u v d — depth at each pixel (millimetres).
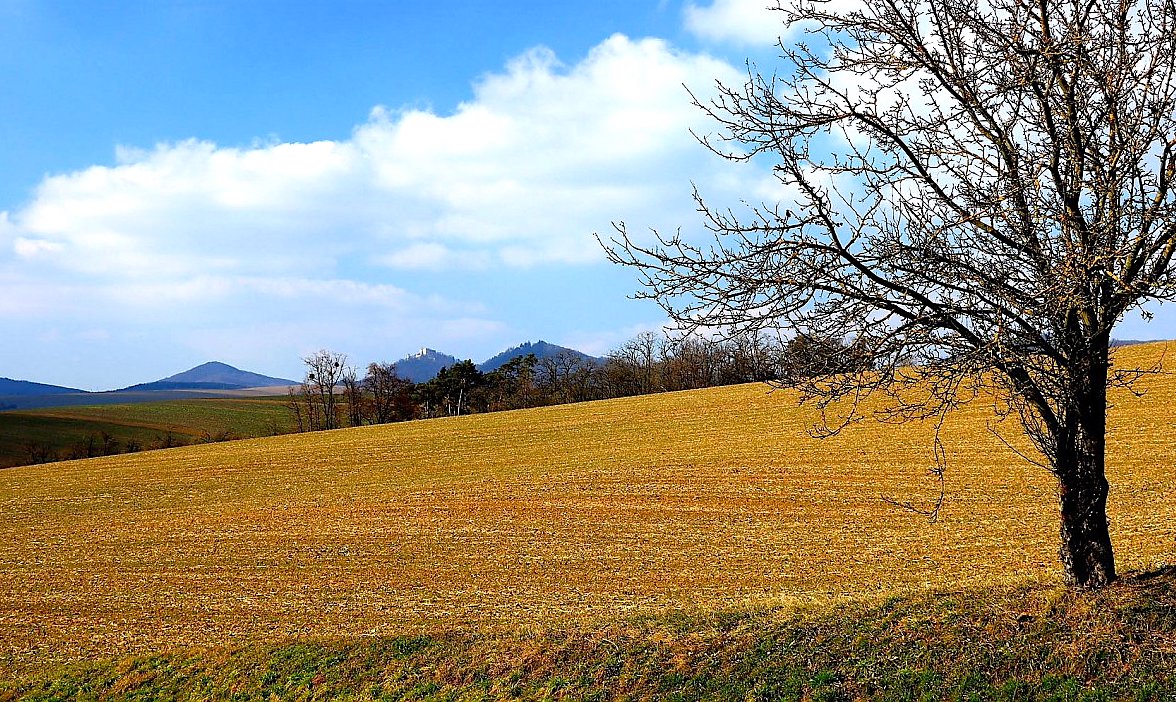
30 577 29984
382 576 26562
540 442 54594
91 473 56500
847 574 22469
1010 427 41844
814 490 34312
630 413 62906
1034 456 36125
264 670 14328
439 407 109688
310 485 46562
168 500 45156
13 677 18594
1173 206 8227
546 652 12359
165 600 25594
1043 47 8766
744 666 10734
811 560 24406
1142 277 8500
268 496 44219
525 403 107000
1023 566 21422
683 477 39219
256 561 29984
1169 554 19453
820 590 20891
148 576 28984
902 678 9672
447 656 13164
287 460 55969
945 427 43438
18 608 25859
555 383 108438
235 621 22500
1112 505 26688
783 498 33531
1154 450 33438
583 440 53531
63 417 103625
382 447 58562
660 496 35906
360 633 19469
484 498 38750
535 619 19453
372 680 12961
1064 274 8273
